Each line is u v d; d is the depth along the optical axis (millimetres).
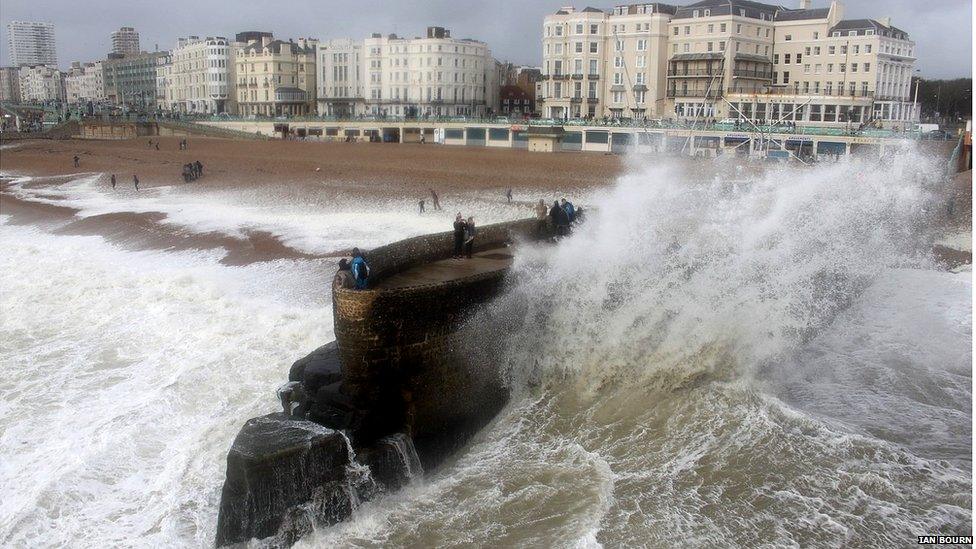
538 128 81250
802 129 64875
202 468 15625
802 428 15148
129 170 68688
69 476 15289
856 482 13297
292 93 131750
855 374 18375
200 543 13352
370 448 14242
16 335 24188
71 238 40594
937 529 11992
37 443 16953
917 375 18297
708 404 16188
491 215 42594
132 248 37312
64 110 151750
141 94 188750
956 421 15805
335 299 14797
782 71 90188
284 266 31906
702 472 13953
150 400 18578
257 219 42906
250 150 84625
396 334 14969
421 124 101562
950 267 27562
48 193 58031
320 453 13297
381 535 13211
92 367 21328
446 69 118250
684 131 73000
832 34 84438
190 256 34875
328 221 41812
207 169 66375
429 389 15734
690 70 88688
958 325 21766
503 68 138500
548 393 17766
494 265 19234
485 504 13789
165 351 22344
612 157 69438
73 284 30141
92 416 18141
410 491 14477
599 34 95562
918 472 13531
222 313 25672
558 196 47375
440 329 15695
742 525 12375
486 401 17031
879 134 61500
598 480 13992
